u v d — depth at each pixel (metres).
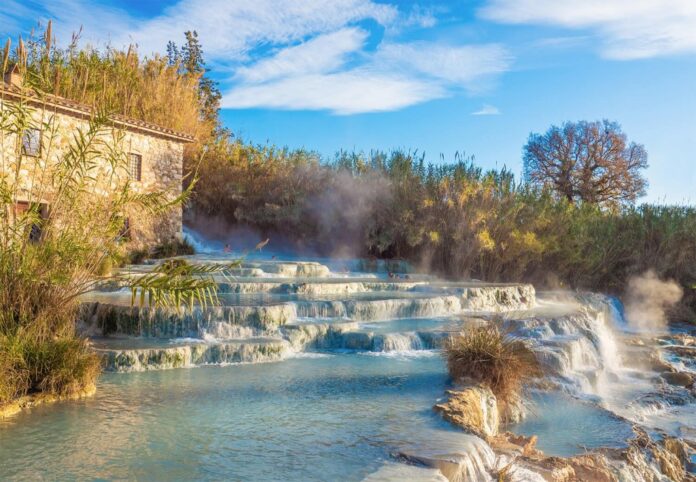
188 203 34.81
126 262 23.72
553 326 18.33
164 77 37.22
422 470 7.48
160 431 8.79
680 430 13.20
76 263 10.82
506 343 12.82
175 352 13.02
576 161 52.03
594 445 10.68
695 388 16.50
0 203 10.44
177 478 7.15
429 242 29.62
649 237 31.05
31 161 20.17
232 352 13.67
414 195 31.12
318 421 9.41
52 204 11.04
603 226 32.00
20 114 10.96
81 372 10.56
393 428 9.11
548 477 8.24
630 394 15.48
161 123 34.88
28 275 10.19
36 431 8.63
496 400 11.48
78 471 7.28
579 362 16.55
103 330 14.75
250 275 23.17
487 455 8.52
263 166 37.16
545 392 13.64
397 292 21.83
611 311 27.58
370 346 15.26
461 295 21.67
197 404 10.20
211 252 31.50
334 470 7.45
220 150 38.16
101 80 28.41
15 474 7.15
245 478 7.19
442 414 9.67
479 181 30.53
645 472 10.01
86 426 8.91
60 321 10.91
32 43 19.81
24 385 9.95
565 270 30.25
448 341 13.70
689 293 30.14
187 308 14.71
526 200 30.88
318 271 25.58
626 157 51.59
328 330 15.70
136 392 10.84
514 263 29.31
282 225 34.66
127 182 11.95
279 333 15.31
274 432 8.85
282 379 12.12
